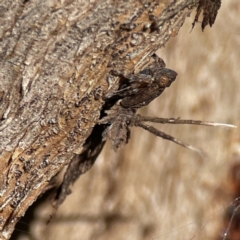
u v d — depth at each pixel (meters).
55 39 0.24
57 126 0.24
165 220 0.31
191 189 0.31
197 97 0.32
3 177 0.25
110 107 0.25
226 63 0.32
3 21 0.24
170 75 0.25
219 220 0.31
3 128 0.24
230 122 0.32
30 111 0.24
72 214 0.30
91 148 0.26
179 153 0.31
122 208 0.31
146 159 0.31
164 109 0.31
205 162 0.32
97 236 0.31
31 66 0.24
